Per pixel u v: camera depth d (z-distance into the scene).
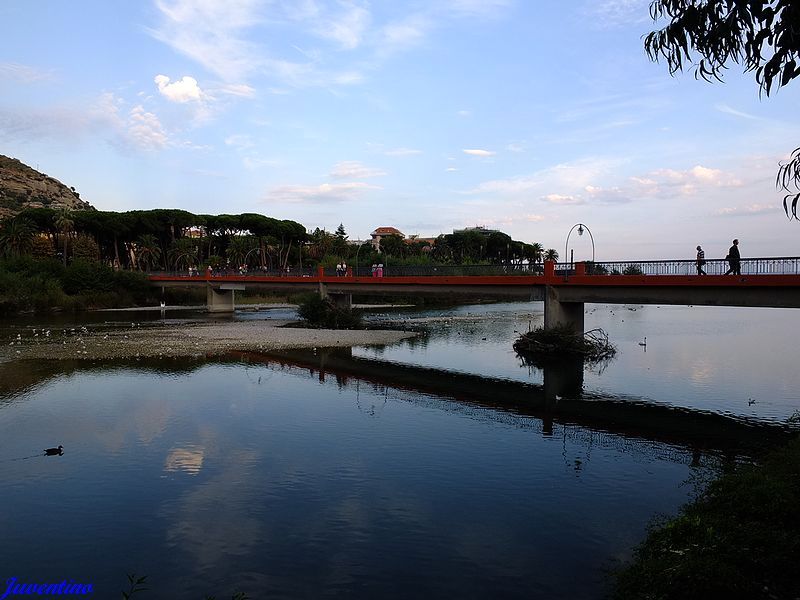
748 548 8.28
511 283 39.25
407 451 15.72
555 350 35.69
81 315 65.69
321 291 58.78
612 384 26.45
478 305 90.75
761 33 5.81
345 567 9.17
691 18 6.18
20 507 11.69
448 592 8.42
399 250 138.00
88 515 11.30
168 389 23.75
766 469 11.95
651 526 10.72
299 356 34.88
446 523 10.92
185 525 10.82
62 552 9.76
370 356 35.59
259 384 25.28
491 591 8.45
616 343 40.75
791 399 22.94
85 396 22.20
